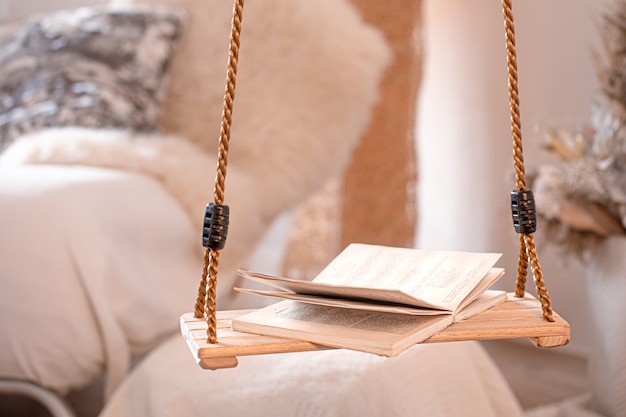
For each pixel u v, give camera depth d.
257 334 1.63
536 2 4.05
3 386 2.33
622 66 2.49
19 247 2.30
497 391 2.15
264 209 3.04
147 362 2.13
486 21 4.30
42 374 2.30
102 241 2.39
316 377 1.95
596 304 2.55
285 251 4.32
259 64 3.18
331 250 4.31
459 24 4.43
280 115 3.12
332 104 3.19
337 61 3.19
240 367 2.02
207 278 1.69
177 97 3.28
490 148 4.32
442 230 4.61
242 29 3.23
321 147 3.15
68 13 3.43
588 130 2.65
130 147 2.80
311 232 4.31
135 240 2.53
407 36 4.18
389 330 1.59
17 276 2.28
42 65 3.19
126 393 2.12
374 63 3.27
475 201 4.41
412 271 1.76
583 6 3.85
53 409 2.30
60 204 2.37
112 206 2.49
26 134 3.04
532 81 4.09
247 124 3.11
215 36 3.27
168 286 2.58
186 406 1.98
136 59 3.17
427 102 4.62
